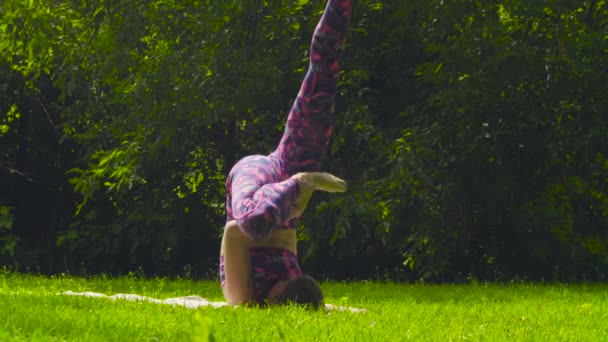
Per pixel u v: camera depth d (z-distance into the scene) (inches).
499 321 284.8
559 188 631.2
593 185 638.5
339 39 286.7
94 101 733.3
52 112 792.9
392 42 647.8
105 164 666.2
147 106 624.7
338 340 204.1
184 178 762.8
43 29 674.2
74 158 795.4
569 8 554.6
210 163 763.4
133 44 658.2
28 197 797.9
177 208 754.8
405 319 276.7
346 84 647.8
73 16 692.1
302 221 632.4
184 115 619.8
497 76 565.9
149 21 655.1
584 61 571.2
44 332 196.5
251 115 673.0
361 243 677.3
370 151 643.5
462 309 343.0
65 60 695.1
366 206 575.5
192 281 626.8
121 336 193.3
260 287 285.3
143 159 642.2
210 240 776.9
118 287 506.9
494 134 584.7
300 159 289.4
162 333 201.8
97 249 746.8
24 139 793.6
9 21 674.2
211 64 607.5
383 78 685.9
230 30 608.1
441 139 598.9
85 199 668.1
